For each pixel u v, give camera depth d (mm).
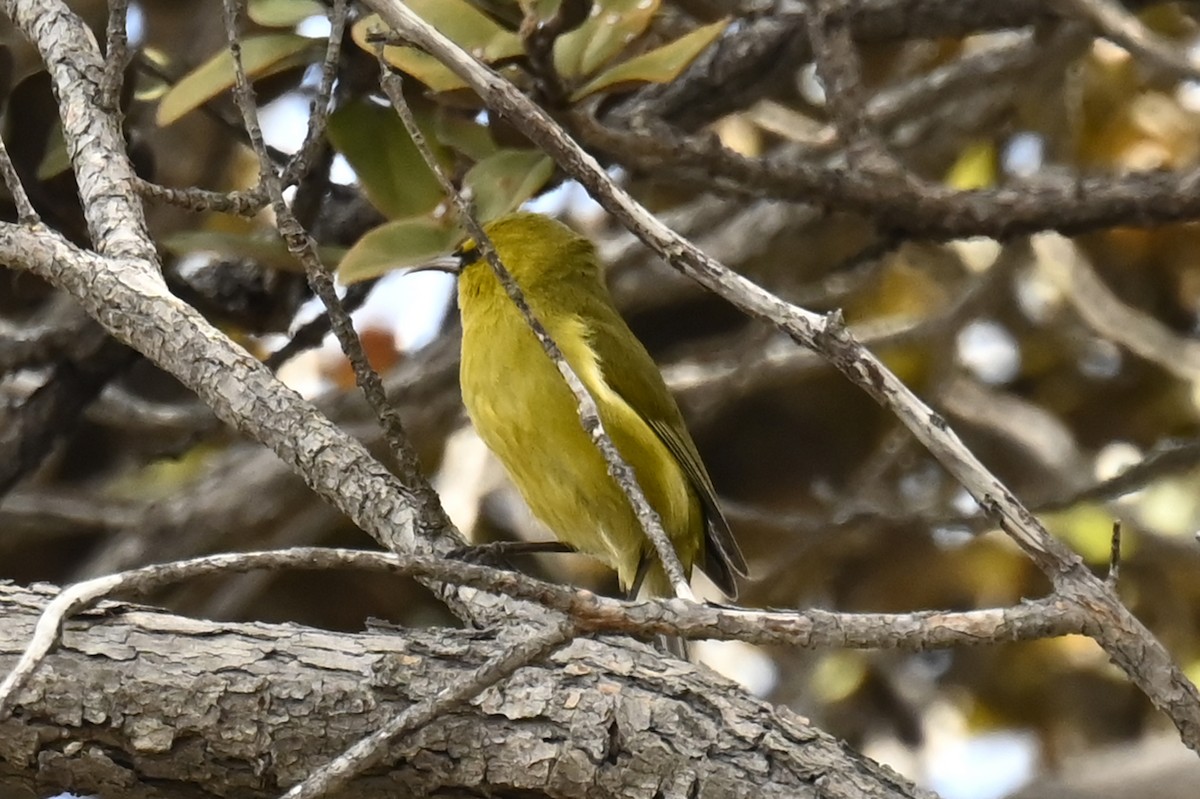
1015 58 13281
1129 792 11922
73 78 7887
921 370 15578
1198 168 9945
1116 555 5980
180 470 15898
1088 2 9781
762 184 9688
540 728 6176
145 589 5320
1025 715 15539
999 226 9797
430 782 6188
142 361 12727
